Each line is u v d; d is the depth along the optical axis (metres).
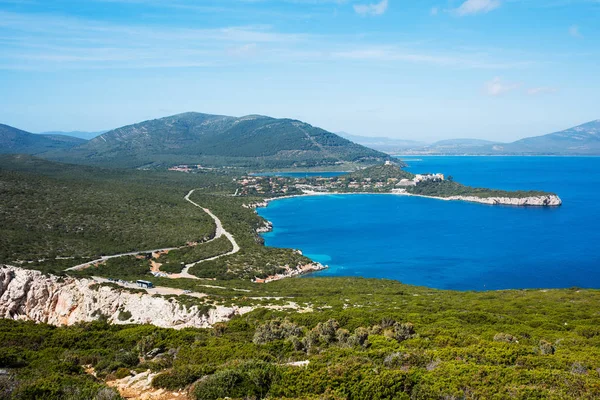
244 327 61.03
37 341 52.19
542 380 32.34
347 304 89.75
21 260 121.44
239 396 31.34
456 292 113.19
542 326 61.47
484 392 30.39
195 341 49.94
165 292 102.56
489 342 44.12
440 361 37.59
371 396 30.78
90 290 96.06
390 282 133.12
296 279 140.75
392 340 47.12
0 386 32.53
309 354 43.25
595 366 36.81
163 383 33.94
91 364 43.03
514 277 151.00
